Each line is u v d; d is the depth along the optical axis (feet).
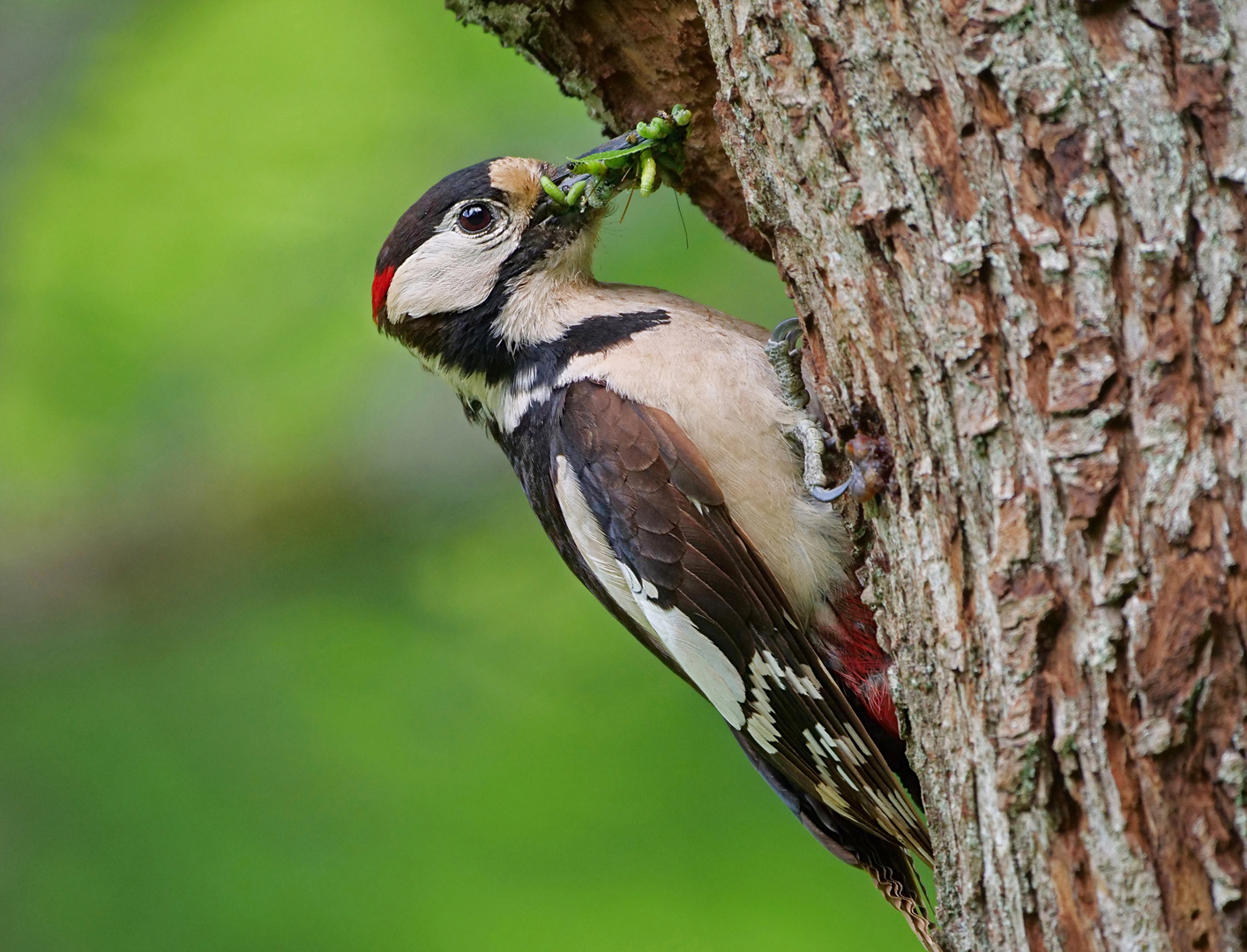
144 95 47.98
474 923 37.42
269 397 47.83
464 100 47.60
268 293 46.98
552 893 37.96
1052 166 17.21
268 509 50.03
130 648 48.32
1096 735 17.01
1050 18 17.13
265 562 50.26
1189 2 16.47
